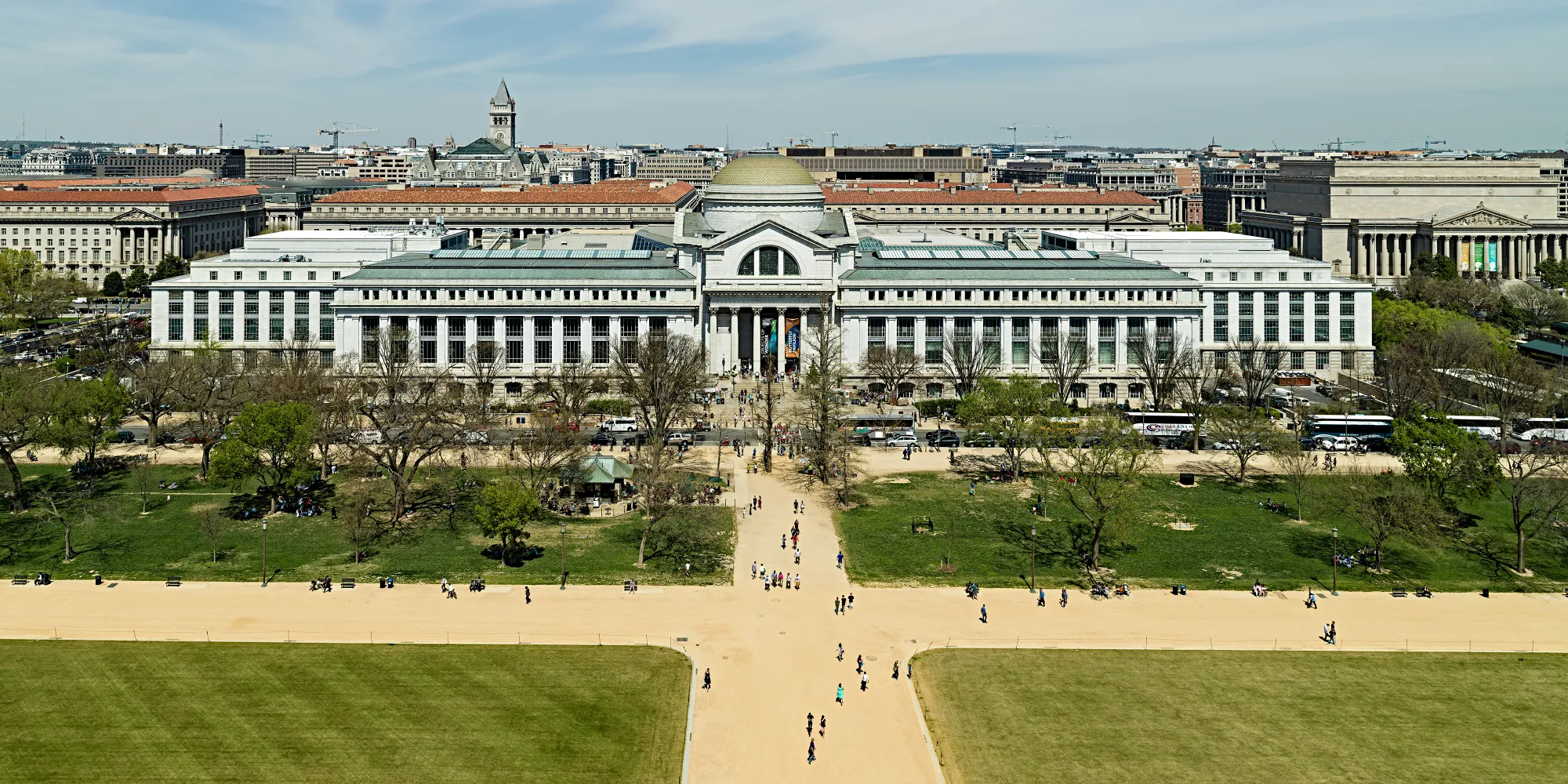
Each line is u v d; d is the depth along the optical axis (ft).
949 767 400.26
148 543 619.26
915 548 622.54
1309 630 518.78
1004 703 446.19
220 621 516.73
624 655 485.97
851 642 501.97
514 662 478.59
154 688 451.53
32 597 542.16
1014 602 548.31
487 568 584.81
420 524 654.94
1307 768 400.47
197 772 391.86
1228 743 416.26
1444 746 415.03
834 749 411.95
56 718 427.74
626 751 408.46
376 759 400.88
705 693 453.58
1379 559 599.98
